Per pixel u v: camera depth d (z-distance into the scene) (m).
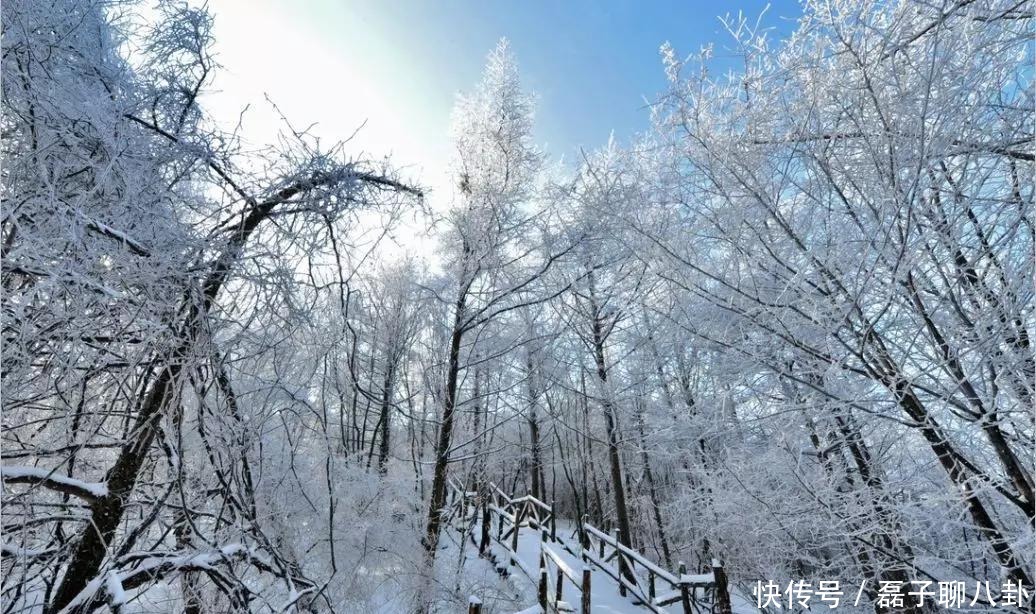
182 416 2.69
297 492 4.39
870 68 3.01
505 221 6.48
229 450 3.01
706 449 5.12
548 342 7.44
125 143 2.40
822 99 3.26
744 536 5.00
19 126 2.31
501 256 6.55
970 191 2.91
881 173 2.90
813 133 3.25
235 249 2.70
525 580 7.83
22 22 2.29
